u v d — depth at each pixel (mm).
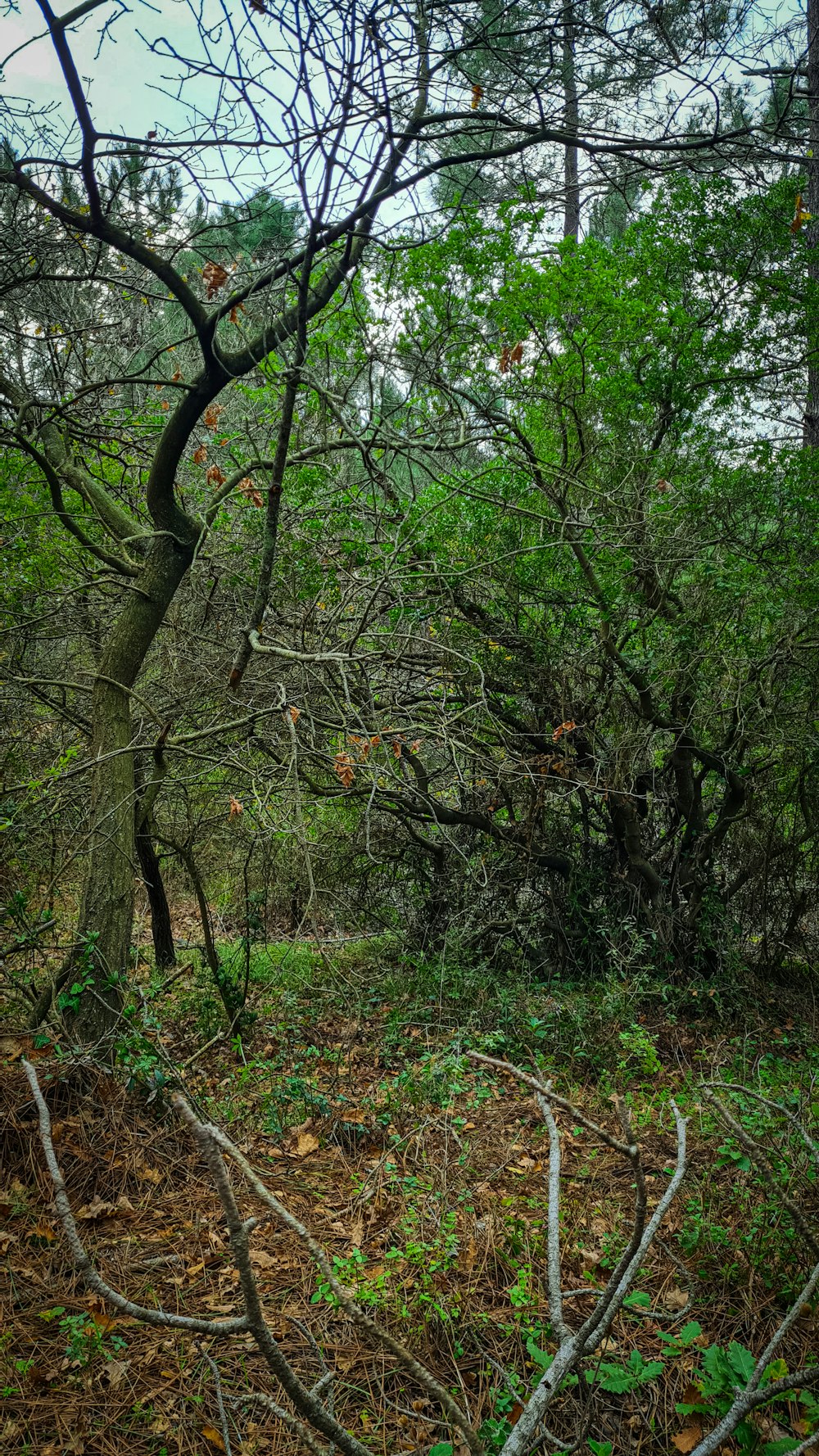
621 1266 2250
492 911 8258
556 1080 5973
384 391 7180
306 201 4594
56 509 6047
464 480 6922
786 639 7125
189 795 8391
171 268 5359
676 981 7551
